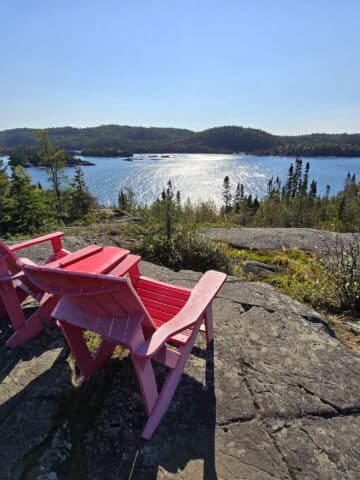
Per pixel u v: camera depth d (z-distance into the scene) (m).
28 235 7.10
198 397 1.87
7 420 1.75
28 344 2.38
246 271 4.39
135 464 1.50
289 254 5.18
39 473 1.48
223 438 1.62
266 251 5.37
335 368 2.11
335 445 1.58
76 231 6.59
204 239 4.72
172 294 2.18
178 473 1.45
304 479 1.42
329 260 4.09
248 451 1.55
